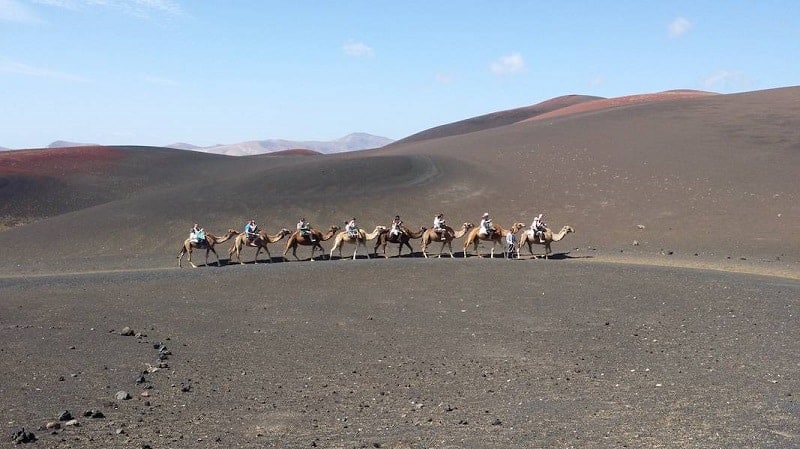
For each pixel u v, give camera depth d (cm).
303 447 984
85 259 3622
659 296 2180
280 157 8306
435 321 1912
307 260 3391
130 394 1257
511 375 1389
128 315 2020
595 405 1180
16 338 1706
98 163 7025
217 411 1168
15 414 1138
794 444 966
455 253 3600
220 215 4434
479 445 985
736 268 2853
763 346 1570
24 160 6812
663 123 6238
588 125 6619
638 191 4484
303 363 1494
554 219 4203
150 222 4306
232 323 1912
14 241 4016
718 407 1148
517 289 2364
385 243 3416
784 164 4681
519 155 5681
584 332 1758
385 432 1051
